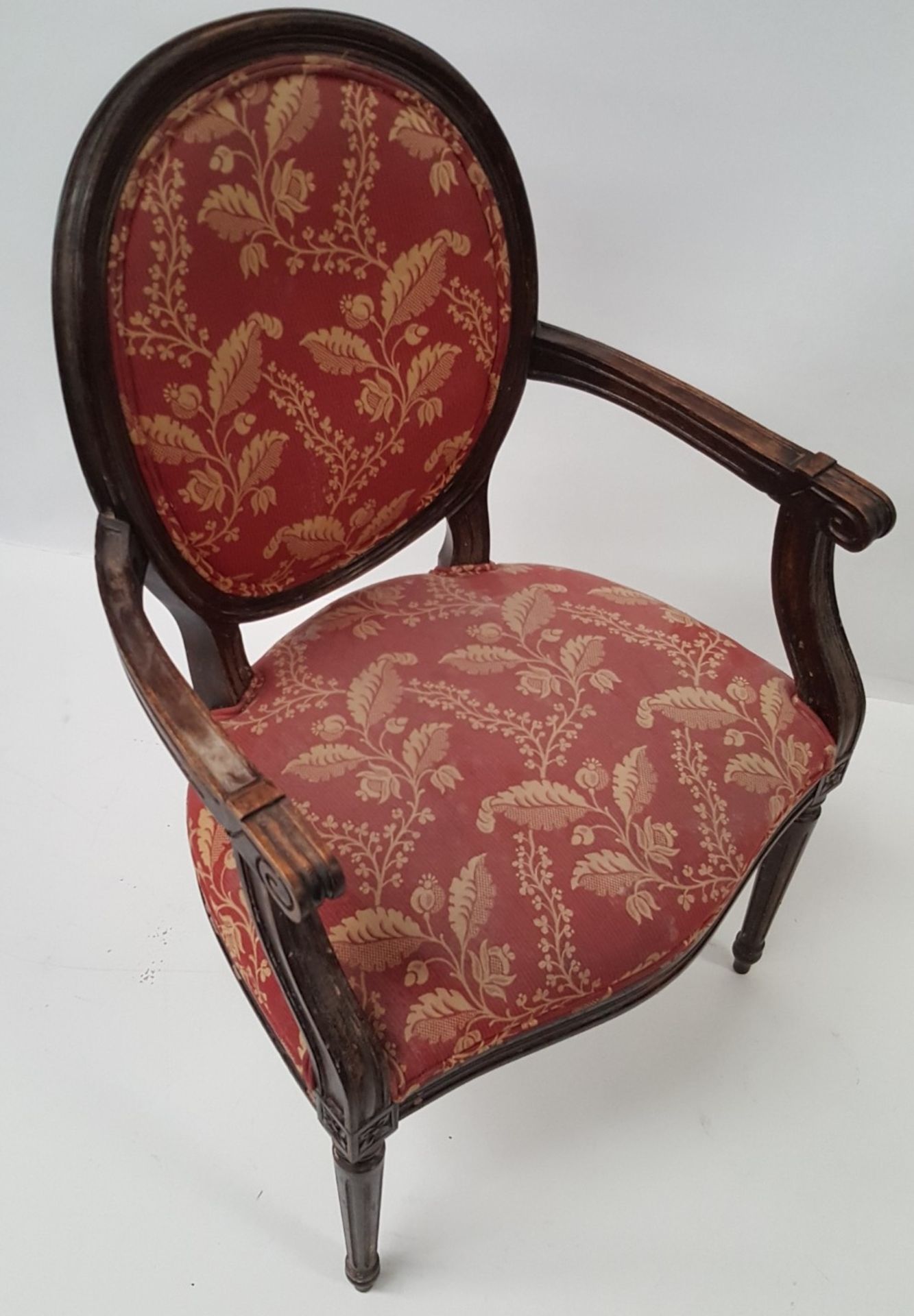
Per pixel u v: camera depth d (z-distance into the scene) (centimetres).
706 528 142
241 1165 102
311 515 85
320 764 79
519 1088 109
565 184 114
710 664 90
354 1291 94
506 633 91
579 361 94
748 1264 96
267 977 73
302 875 53
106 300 65
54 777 137
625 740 81
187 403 72
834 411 126
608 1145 104
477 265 85
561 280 123
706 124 107
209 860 79
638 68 104
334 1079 65
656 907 74
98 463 70
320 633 93
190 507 76
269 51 67
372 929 70
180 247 67
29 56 113
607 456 139
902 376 120
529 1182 102
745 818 80
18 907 122
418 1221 99
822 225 112
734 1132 106
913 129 104
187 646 88
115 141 63
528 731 81
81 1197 98
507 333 91
